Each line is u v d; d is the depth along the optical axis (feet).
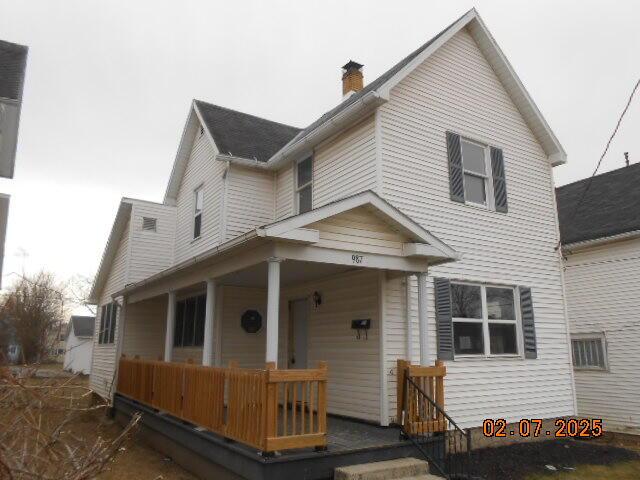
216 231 40.11
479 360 31.07
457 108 34.42
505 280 33.94
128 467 25.50
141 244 49.16
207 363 26.68
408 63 30.99
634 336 40.40
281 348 35.12
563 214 50.83
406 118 31.27
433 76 33.53
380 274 27.50
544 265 36.76
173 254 50.16
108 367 50.83
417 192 30.63
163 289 35.42
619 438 37.55
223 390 21.61
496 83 37.70
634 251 41.24
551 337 35.63
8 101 24.45
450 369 29.40
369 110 30.42
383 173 29.27
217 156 38.50
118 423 38.42
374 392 26.78
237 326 36.94
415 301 28.66
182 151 49.03
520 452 29.40
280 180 40.70
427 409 23.45
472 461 26.78
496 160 35.81
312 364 32.01
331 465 19.08
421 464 20.22
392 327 27.40
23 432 10.66
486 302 32.81
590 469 26.76
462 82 35.27
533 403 33.09
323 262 22.39
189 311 42.37
